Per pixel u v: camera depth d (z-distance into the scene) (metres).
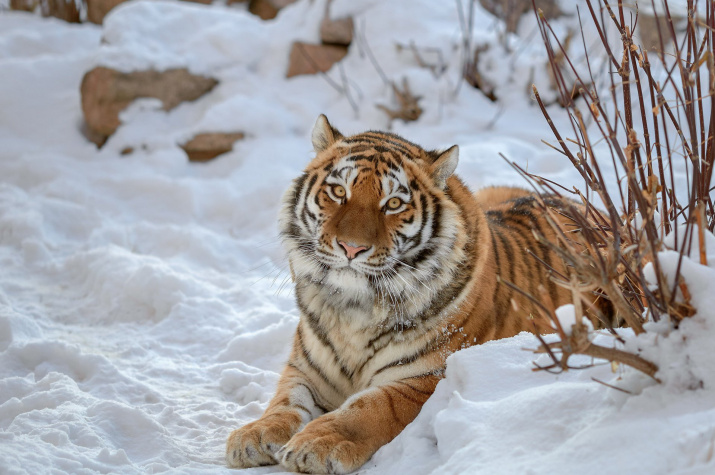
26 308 11.23
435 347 7.44
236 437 7.05
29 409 7.82
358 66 18.67
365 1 19.11
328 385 7.99
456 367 6.79
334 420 6.96
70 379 8.42
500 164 14.62
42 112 18.45
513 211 9.43
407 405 7.19
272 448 7.02
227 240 13.90
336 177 7.63
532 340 6.85
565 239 6.11
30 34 21.03
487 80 17.81
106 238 13.58
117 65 17.36
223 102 17.50
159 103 17.78
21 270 12.63
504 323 7.99
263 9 23.09
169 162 16.72
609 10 6.49
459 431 5.92
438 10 19.14
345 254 7.27
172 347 10.24
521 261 8.45
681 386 5.30
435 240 7.58
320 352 7.89
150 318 11.24
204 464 7.01
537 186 13.13
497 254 8.20
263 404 8.53
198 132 17.11
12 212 14.09
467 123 16.80
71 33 21.42
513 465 5.29
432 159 7.93
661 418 5.09
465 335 7.54
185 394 8.85
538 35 20.12
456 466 5.55
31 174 16.11
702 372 5.24
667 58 16.38
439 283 7.48
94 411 7.51
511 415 5.80
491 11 21.33
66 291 12.09
